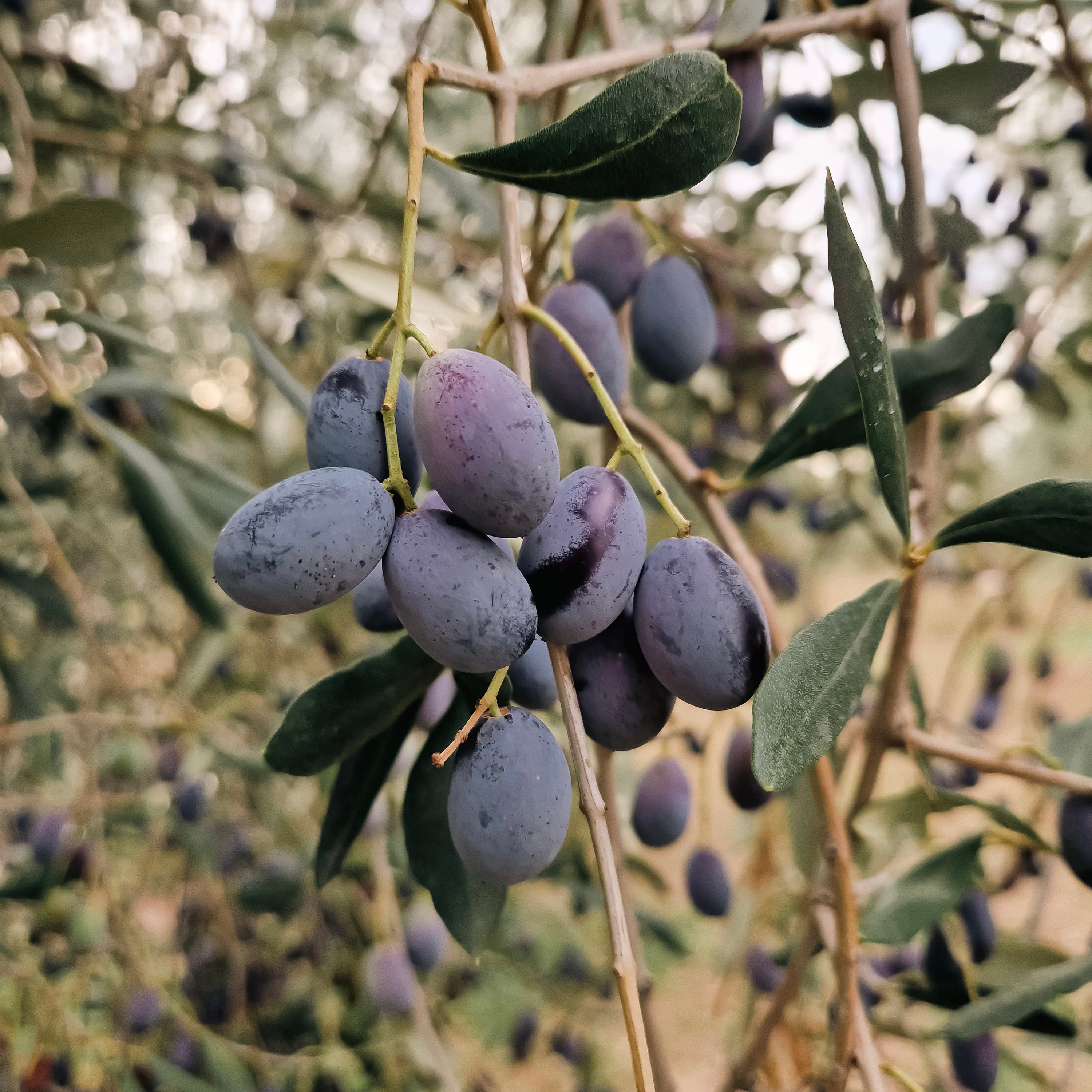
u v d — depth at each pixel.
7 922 0.51
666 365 0.24
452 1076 0.41
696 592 0.14
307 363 0.57
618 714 0.15
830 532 0.58
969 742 0.41
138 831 0.56
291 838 0.55
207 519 0.41
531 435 0.13
